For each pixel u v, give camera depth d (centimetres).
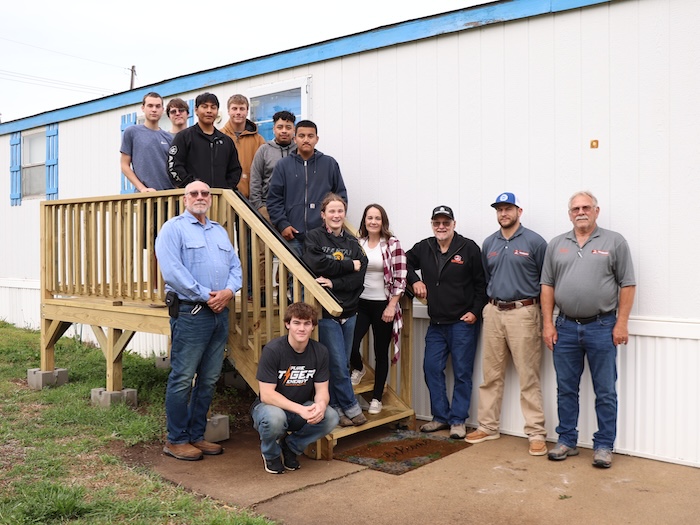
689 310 423
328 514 339
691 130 423
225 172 510
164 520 325
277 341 398
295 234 504
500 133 497
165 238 413
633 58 442
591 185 459
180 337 418
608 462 413
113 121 798
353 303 449
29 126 904
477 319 493
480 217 508
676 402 425
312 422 389
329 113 591
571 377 434
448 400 519
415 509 347
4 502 339
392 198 555
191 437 440
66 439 455
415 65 539
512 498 363
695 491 375
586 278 418
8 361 700
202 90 697
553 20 472
